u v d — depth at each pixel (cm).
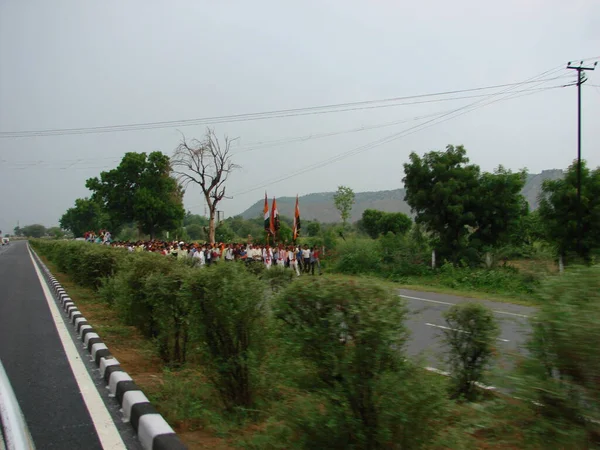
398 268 2328
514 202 2183
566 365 273
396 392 314
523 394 296
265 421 433
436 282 2014
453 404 379
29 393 515
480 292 1725
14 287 1705
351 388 313
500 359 446
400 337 322
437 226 2250
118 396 491
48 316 1059
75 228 8950
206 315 471
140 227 4966
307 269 2569
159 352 646
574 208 1858
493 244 2230
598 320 259
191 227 7688
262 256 2359
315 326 324
